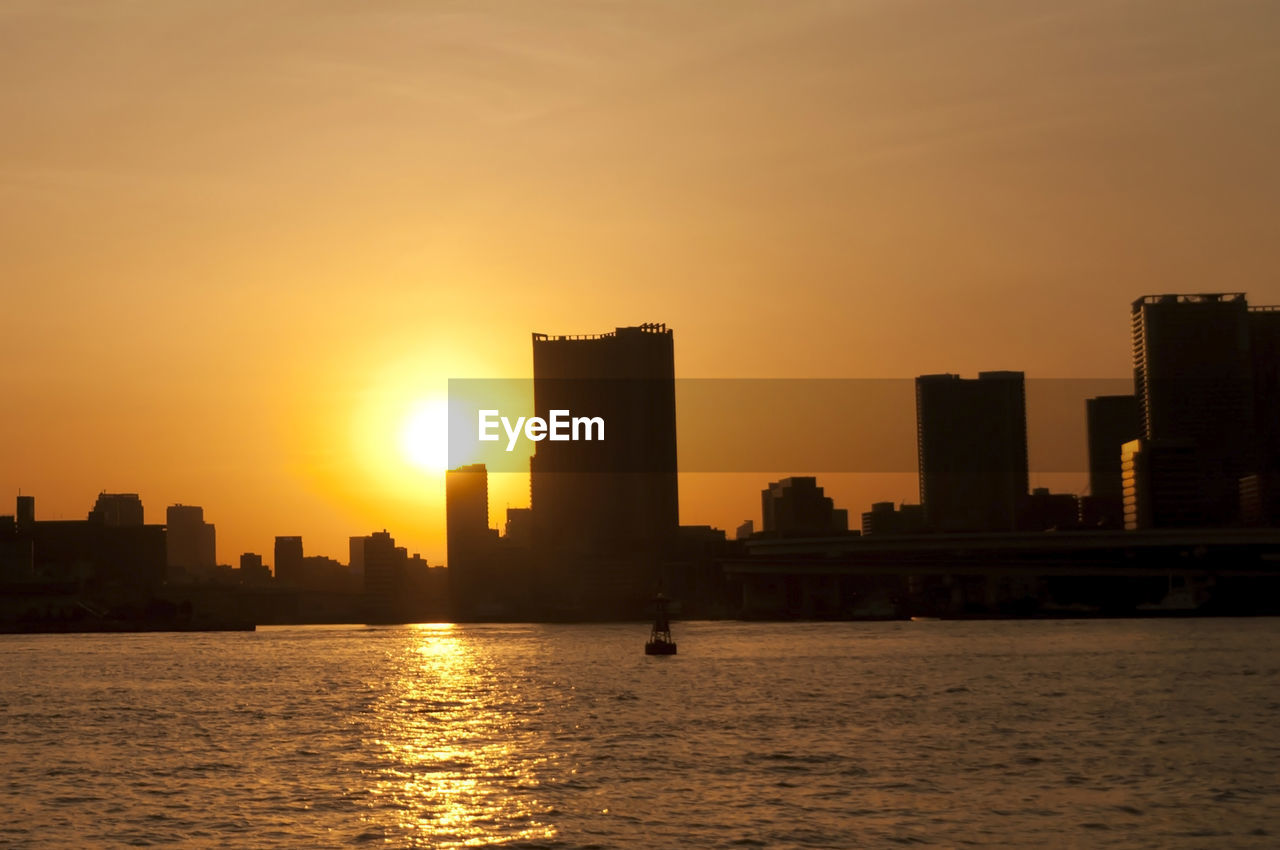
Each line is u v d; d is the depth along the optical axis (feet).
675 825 352.28
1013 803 377.09
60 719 647.56
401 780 431.84
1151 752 467.93
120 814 376.48
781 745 500.33
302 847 332.39
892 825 349.41
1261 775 417.90
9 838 345.51
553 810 374.84
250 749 517.14
